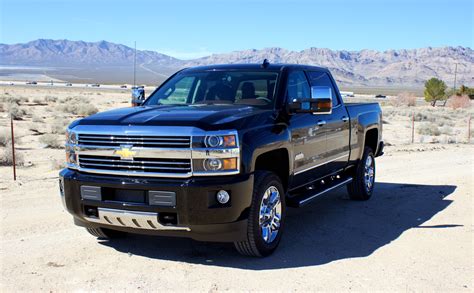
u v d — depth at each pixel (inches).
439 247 241.8
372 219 299.1
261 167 239.0
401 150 678.5
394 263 218.8
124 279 199.6
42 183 396.2
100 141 211.9
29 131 838.5
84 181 212.2
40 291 187.9
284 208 237.3
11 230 268.1
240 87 257.3
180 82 275.9
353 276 203.0
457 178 440.5
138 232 214.8
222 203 200.4
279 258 225.1
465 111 2218.3
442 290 189.6
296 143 246.4
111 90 4781.0
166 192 198.5
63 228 273.1
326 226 282.2
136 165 206.4
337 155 301.4
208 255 229.3
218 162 200.4
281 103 246.1
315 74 295.6
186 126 201.5
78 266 215.0
